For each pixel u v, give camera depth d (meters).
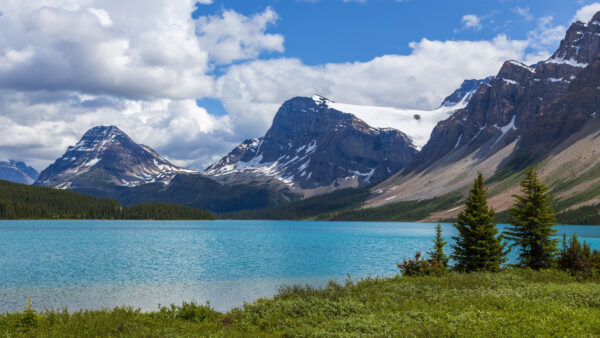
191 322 25.16
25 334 21.73
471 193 50.38
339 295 30.72
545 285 32.25
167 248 118.56
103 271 72.62
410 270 42.50
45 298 50.00
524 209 50.38
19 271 72.12
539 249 49.69
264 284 59.97
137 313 26.92
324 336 20.22
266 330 22.66
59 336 21.00
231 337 21.06
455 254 49.84
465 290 30.44
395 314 23.52
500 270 46.97
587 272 39.47
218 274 69.50
